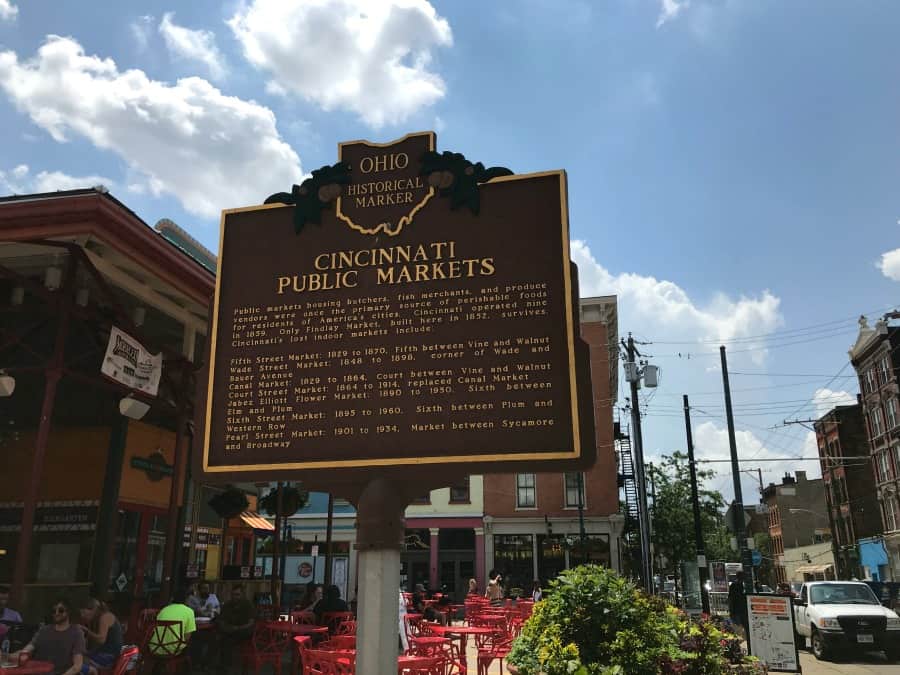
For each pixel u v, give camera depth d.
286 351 5.48
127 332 10.21
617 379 44.03
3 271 8.79
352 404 5.24
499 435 4.95
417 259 5.42
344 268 5.55
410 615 13.48
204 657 11.44
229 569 16.28
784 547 77.00
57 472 12.05
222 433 5.39
